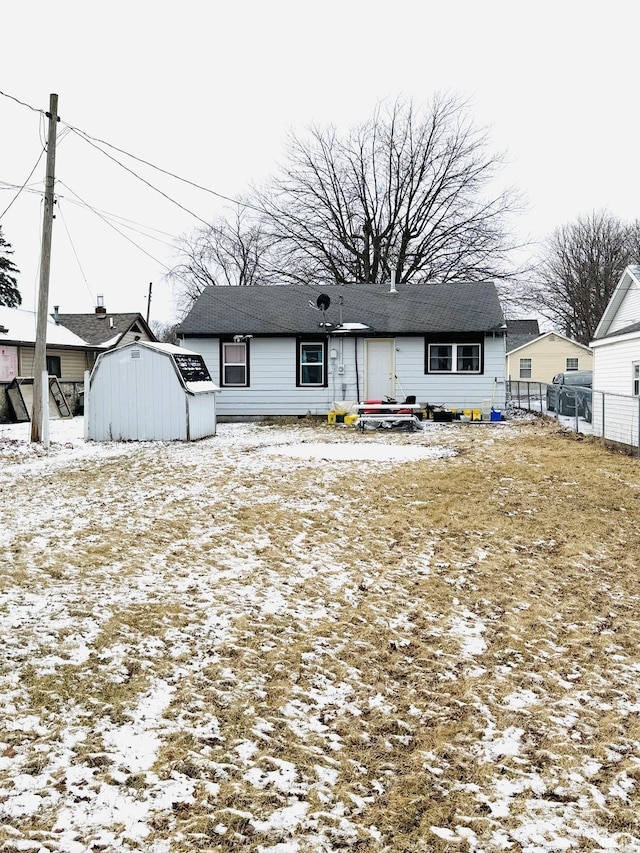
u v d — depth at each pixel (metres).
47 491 9.90
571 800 3.34
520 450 13.62
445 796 3.37
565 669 4.75
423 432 17.31
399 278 36.38
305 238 36.94
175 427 15.68
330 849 2.96
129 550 7.02
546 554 7.19
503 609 5.79
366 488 10.06
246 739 3.78
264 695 4.28
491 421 20.08
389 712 4.16
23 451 13.84
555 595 6.10
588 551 7.26
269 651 4.87
